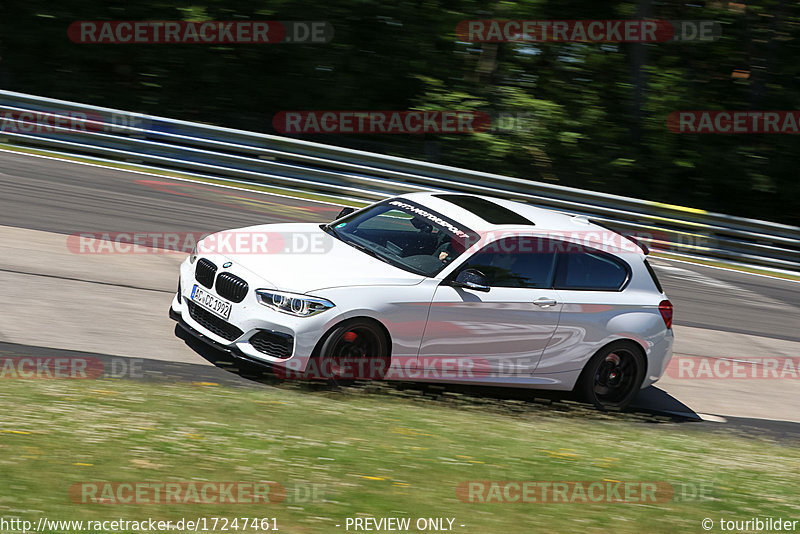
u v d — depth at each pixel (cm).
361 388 848
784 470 841
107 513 475
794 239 2144
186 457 579
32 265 1120
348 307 818
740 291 1820
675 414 1052
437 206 988
